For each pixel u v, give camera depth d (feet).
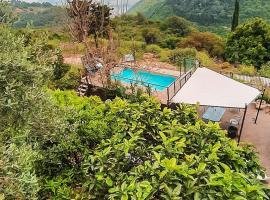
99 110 21.61
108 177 14.33
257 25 97.35
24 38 17.76
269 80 66.90
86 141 19.60
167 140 15.47
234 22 125.29
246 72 75.31
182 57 78.13
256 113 53.57
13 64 14.58
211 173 13.53
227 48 99.25
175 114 19.66
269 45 95.86
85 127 19.57
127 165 15.19
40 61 17.75
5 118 15.19
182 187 12.76
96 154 15.48
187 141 16.26
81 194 16.03
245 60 93.30
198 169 13.21
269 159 40.16
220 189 12.59
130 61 68.95
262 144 44.09
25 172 13.50
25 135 15.21
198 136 16.90
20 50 17.10
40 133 17.60
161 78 70.08
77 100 25.12
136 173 13.66
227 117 51.67
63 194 16.72
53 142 19.80
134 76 66.90
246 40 96.27
